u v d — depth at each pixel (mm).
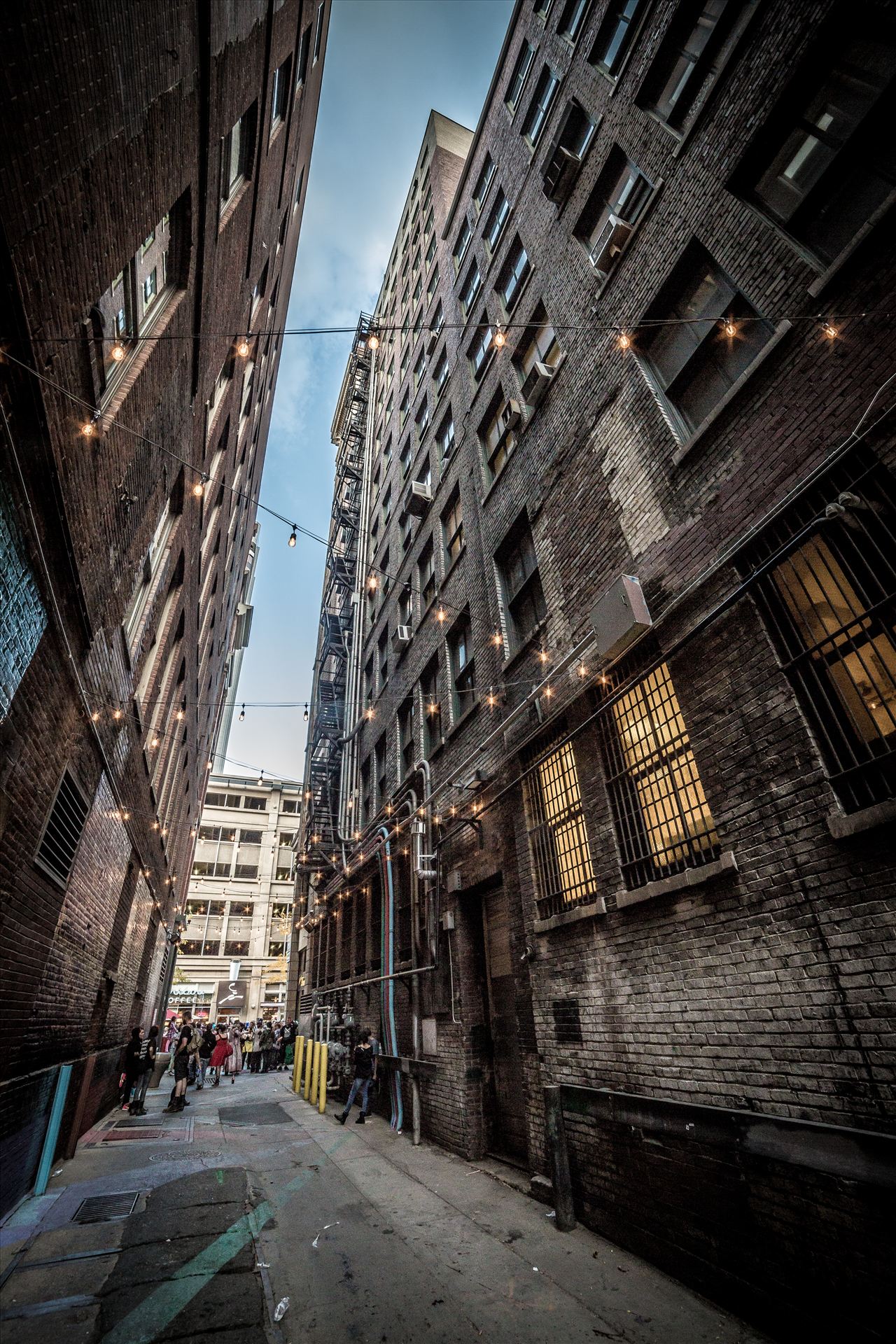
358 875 14922
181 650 11555
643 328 6527
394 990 10727
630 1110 4375
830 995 3295
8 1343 2971
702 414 5703
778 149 5289
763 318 4957
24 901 4758
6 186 2826
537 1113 5934
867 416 3750
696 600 4855
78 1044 7402
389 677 15594
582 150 8805
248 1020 38969
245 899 42750
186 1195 5445
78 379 4289
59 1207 5078
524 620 8844
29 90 2924
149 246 5695
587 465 7203
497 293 11688
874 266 4008
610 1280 3795
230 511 14945
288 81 10688
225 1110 11875
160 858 14172
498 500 9781
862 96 4574
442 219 19469
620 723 5621
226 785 45844
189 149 5812
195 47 5562
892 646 3482
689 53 6945
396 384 21188
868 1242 2820
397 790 12719
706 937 4172
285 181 12422
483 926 8438
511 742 7637
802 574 4070
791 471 4262
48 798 5043
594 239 8352
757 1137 3359
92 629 5340
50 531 4184
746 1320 3297
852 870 3322
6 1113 4395
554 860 6469
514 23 12273
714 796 4344
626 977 4887
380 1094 10641
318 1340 3111
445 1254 4223
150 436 6254
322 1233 4637
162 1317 3234
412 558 14867
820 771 3625
